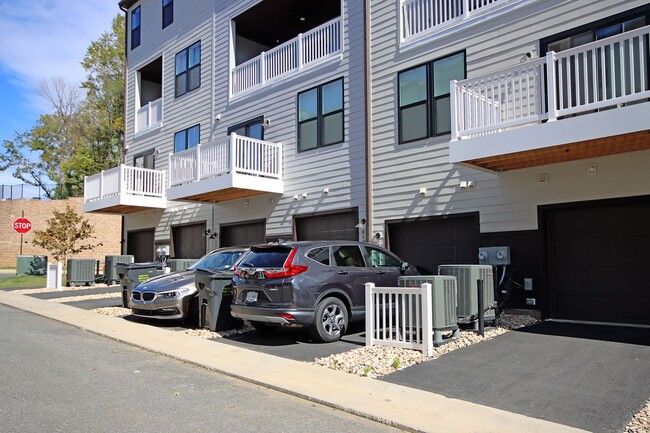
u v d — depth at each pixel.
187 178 16.81
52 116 51.38
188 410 5.63
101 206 20.91
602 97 8.91
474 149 9.44
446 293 8.20
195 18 19.88
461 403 5.71
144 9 23.08
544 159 9.76
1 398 5.87
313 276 8.89
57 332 10.44
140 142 22.59
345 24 14.37
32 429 4.91
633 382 6.11
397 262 10.59
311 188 14.93
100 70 46.06
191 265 13.42
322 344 8.87
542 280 10.16
